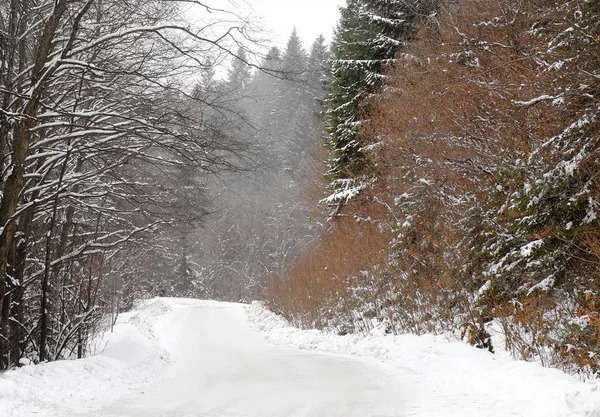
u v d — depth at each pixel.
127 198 12.86
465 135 14.06
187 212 13.38
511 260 10.32
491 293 10.41
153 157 11.38
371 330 15.90
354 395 7.97
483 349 10.30
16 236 11.59
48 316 13.60
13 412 7.35
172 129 11.48
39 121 11.13
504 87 12.43
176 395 8.92
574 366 8.18
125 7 11.18
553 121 10.53
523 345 9.02
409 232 15.20
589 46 8.84
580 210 9.03
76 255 12.20
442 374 9.00
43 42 9.91
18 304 11.81
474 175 13.24
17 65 11.91
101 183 12.80
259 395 8.41
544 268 9.47
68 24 11.40
